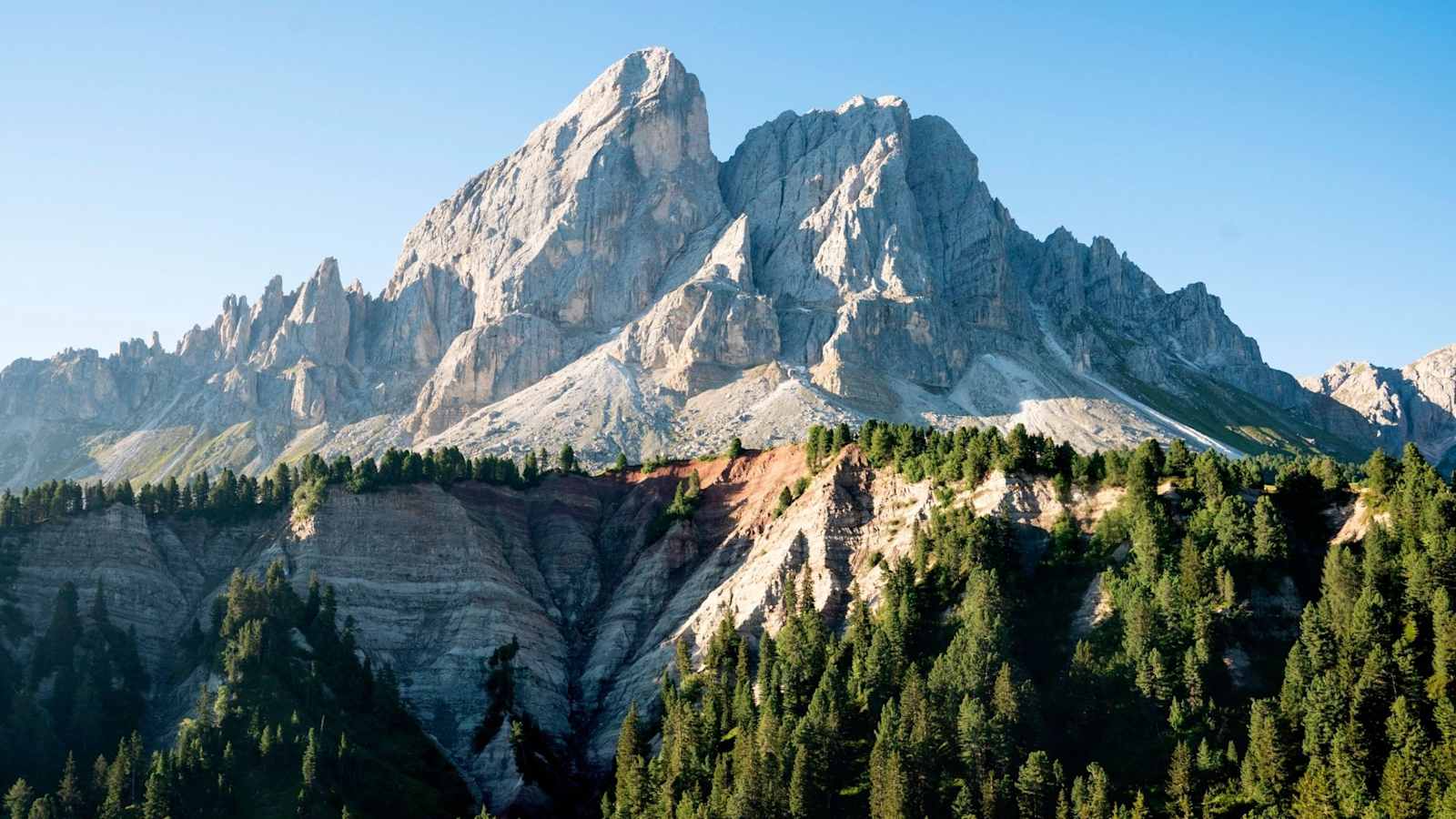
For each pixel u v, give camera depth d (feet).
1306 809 575.79
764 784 641.40
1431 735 584.81
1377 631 629.51
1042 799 611.88
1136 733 644.69
